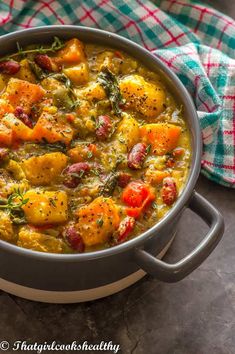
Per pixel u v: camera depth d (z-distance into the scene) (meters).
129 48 0.54
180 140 0.51
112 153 0.49
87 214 0.46
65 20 0.63
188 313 0.53
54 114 0.50
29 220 0.46
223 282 0.54
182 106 0.52
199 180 0.59
